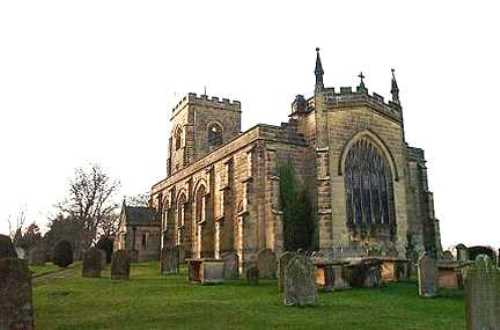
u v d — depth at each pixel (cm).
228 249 4159
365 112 4050
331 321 1495
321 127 3909
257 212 3850
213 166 4753
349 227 3747
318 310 1712
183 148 6750
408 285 2566
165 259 3478
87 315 1639
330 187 3766
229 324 1452
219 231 4172
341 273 2430
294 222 3841
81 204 7756
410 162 4581
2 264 1244
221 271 2744
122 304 1889
